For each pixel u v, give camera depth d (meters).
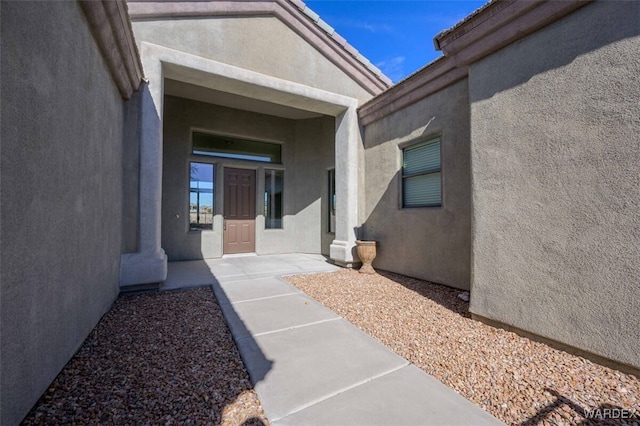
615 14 2.22
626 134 2.14
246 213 8.58
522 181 2.78
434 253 4.92
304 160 9.19
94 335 2.75
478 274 3.17
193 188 7.77
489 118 3.11
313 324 3.19
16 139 1.43
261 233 8.69
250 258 8.01
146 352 2.49
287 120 9.07
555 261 2.52
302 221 9.18
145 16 4.45
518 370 2.23
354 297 4.20
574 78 2.44
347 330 3.03
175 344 2.67
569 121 2.46
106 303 3.31
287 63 5.89
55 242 1.89
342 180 6.73
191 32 4.86
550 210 2.57
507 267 2.89
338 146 6.91
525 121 2.78
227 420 1.70
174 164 7.36
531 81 2.74
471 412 1.78
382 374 2.20
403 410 1.79
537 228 2.66
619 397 1.89
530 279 2.70
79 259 2.34
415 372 2.23
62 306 2.03
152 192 4.29
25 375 1.55
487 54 3.16
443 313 3.51
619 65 2.19
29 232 1.56
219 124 7.93
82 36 2.33
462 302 3.90
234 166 8.30
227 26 5.20
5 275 1.35
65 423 1.61
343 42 6.41
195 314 3.47
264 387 2.02
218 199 8.00
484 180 3.13
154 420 1.67
